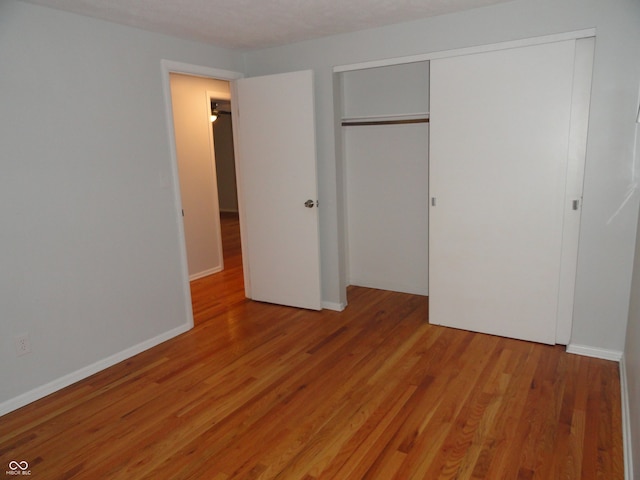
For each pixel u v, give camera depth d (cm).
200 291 462
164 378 285
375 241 443
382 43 331
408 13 298
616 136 264
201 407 250
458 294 338
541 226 300
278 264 404
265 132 382
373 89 410
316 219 374
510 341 319
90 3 254
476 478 191
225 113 950
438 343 320
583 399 244
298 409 245
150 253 328
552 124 285
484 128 306
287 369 290
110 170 297
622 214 270
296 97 361
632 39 253
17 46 246
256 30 325
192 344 335
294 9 280
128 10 269
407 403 247
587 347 293
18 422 242
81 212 283
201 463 205
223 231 799
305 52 366
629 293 274
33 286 261
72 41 271
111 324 305
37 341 265
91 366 294
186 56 346
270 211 396
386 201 429
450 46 307
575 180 287
